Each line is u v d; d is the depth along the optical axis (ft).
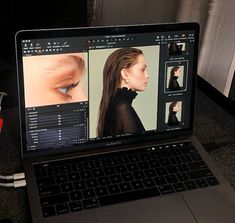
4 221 1.78
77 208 1.85
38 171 2.01
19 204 1.94
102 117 2.17
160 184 2.04
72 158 2.12
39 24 2.36
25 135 2.06
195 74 2.31
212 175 2.14
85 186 1.96
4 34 2.29
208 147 2.44
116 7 3.58
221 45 2.80
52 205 1.85
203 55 2.99
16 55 1.94
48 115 2.07
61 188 1.93
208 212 1.94
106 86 2.14
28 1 2.27
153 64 2.21
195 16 3.04
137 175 2.07
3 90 2.46
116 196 1.94
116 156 2.17
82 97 2.11
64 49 2.02
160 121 2.30
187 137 2.38
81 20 2.51
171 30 2.18
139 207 1.91
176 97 2.30
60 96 2.07
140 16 3.57
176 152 2.25
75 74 2.07
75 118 2.13
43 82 2.02
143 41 2.15
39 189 1.91
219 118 2.79
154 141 2.31
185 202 1.97
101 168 2.08
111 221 1.82
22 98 2.00
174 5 3.21
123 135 2.24
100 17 3.55
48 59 2.00
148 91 2.23
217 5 2.77
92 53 2.07
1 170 2.11
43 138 2.09
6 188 2.02
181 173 2.12
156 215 1.89
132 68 2.17
